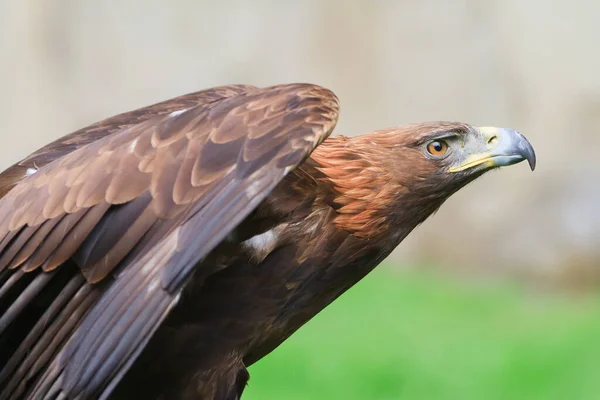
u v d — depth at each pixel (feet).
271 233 24.93
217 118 23.57
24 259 23.06
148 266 22.33
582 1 66.39
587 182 65.51
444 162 27.55
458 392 44.37
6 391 23.27
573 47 66.74
